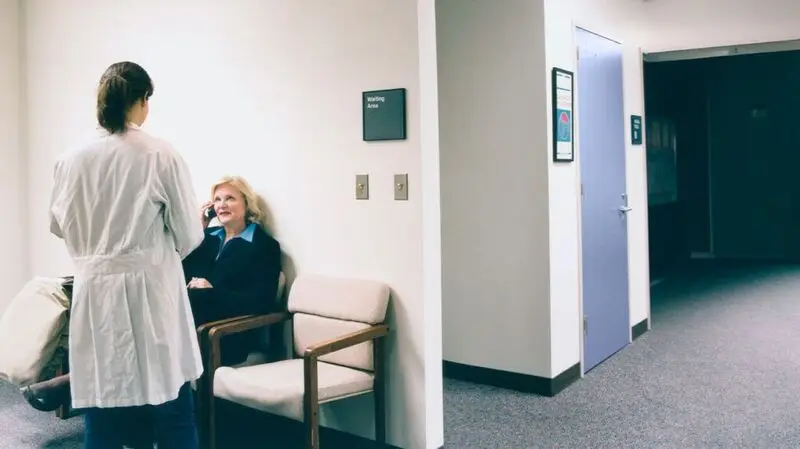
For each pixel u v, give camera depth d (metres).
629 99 4.66
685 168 8.34
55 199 2.21
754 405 3.32
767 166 8.16
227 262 2.97
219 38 3.29
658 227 7.46
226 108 3.29
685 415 3.21
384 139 2.75
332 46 2.90
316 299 2.87
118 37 3.72
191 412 2.33
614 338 4.33
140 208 2.11
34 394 2.62
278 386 2.50
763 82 8.06
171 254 2.24
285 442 3.00
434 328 2.77
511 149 3.61
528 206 3.57
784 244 8.20
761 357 4.16
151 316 2.14
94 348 2.13
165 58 3.52
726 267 7.84
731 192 8.37
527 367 3.61
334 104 2.91
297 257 3.09
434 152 2.76
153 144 2.17
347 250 2.91
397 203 2.75
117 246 2.12
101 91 2.14
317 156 2.98
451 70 3.80
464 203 3.80
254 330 3.08
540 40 3.48
